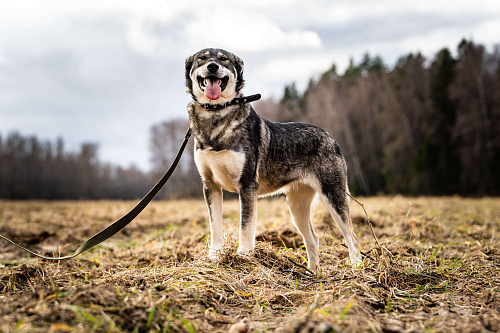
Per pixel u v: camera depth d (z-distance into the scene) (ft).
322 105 145.07
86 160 251.60
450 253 18.56
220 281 12.33
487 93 114.32
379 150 146.10
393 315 10.23
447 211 41.04
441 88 123.85
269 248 16.03
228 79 15.37
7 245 25.95
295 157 16.70
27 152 238.48
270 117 169.58
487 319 9.47
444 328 9.38
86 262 18.76
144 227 33.71
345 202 16.84
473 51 116.98
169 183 209.15
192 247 20.08
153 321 9.00
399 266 14.37
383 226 27.91
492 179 106.63
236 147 15.11
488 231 25.67
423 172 116.37
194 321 9.57
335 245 19.49
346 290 11.66
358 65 196.85
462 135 114.73
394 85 140.67
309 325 8.53
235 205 47.65
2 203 106.32
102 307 9.19
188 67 16.28
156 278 12.62
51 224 38.99
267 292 12.25
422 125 130.31
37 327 8.17
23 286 13.52
